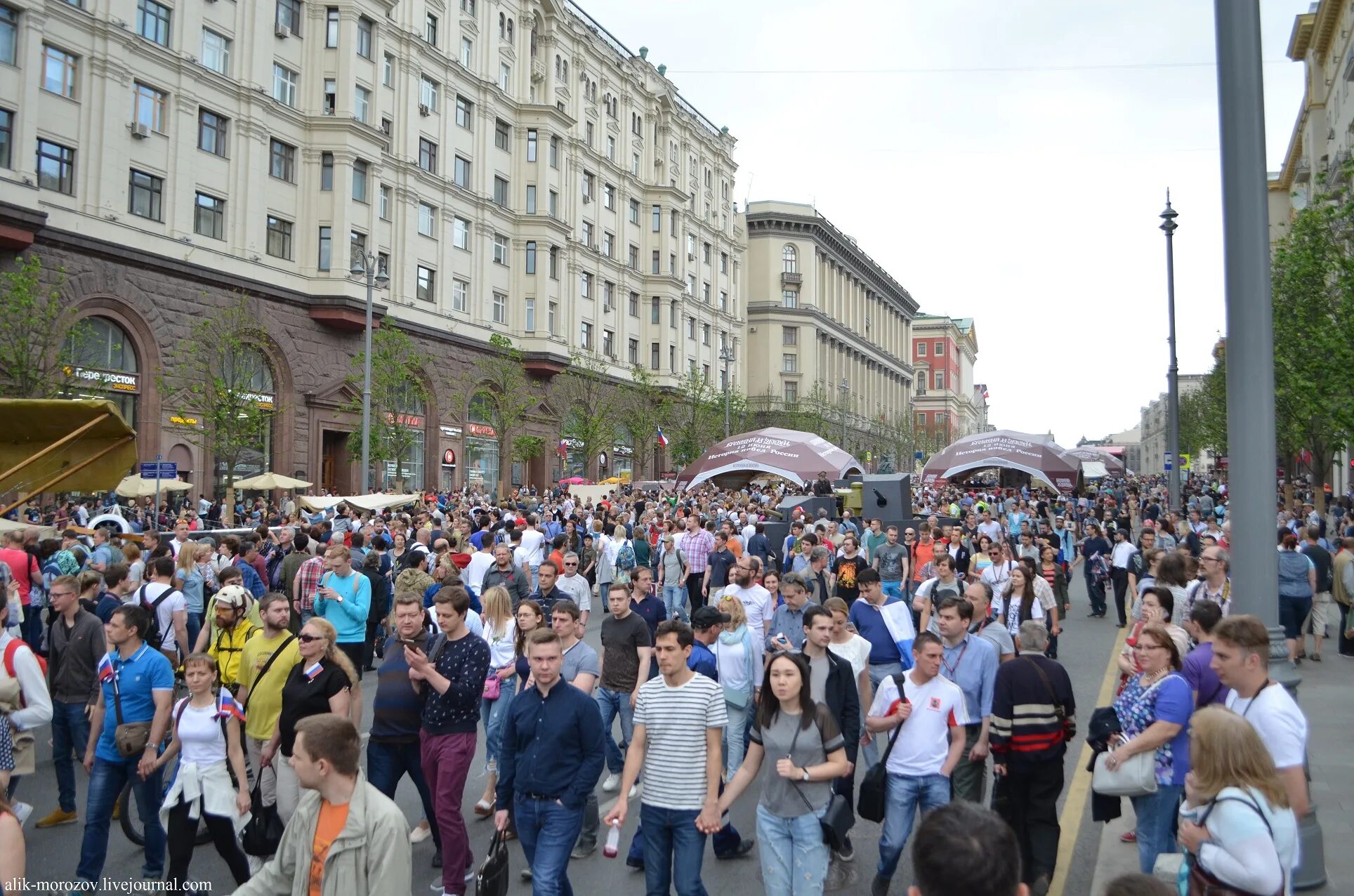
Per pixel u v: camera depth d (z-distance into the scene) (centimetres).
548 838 573
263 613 712
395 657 716
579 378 5509
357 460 3947
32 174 2797
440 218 4606
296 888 417
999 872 259
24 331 2520
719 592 1606
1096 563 2130
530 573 1633
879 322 12519
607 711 904
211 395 3112
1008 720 636
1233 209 685
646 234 6862
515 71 5338
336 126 3878
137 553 1311
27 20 2775
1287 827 401
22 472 1053
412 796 904
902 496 2517
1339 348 2159
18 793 920
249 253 3566
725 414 6081
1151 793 603
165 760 660
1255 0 686
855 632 893
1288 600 1418
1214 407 5197
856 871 726
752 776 570
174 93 3269
